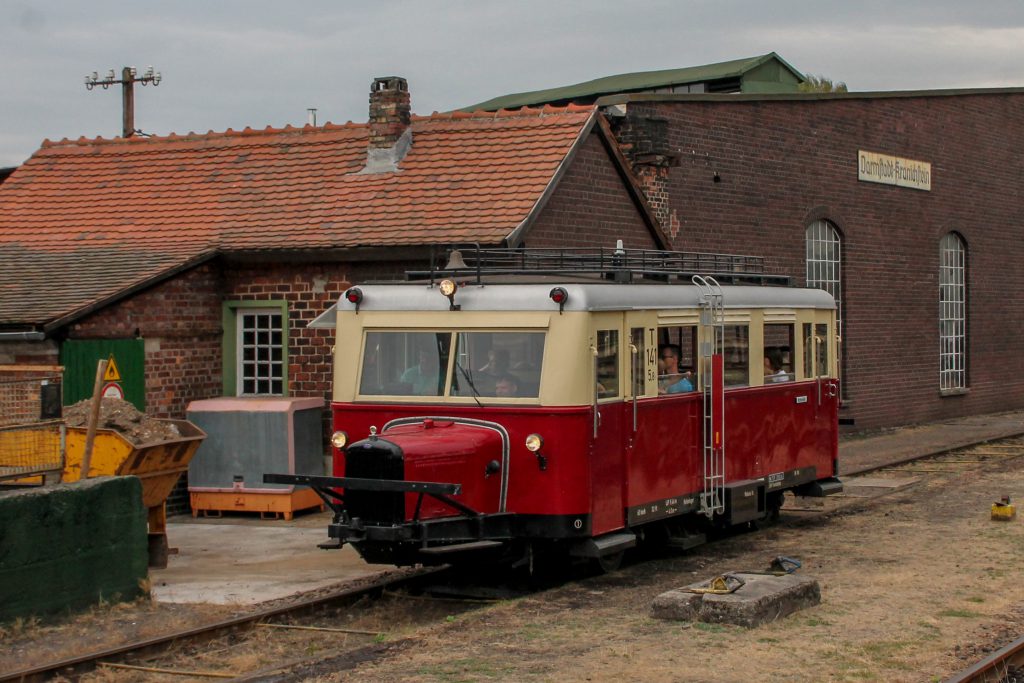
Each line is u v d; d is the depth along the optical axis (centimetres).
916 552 1285
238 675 884
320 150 1894
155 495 1295
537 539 1121
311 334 1714
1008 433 2606
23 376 1488
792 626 958
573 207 1784
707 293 1302
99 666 908
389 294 1186
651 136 2050
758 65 3641
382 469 1041
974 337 3172
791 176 2462
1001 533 1384
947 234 3077
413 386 1163
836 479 1596
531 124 1814
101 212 1870
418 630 973
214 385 1736
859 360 2725
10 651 949
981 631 945
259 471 1620
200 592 1166
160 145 2006
